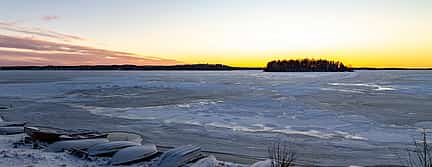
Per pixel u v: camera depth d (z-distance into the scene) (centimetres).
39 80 5734
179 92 3019
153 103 2197
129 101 2333
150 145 920
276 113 1695
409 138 1127
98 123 1498
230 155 952
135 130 1320
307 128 1316
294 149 1012
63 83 4550
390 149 994
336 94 2684
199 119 1546
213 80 5450
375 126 1341
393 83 4338
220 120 1512
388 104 2038
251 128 1327
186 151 827
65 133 1170
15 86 3997
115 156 823
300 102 2134
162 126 1391
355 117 1559
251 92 2936
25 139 1050
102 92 3089
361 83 4338
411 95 2592
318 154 956
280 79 5766
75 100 2448
